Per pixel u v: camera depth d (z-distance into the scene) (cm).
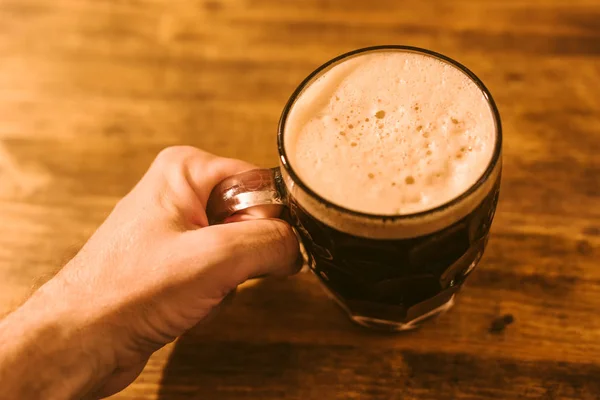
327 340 44
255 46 58
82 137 54
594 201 47
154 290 38
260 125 53
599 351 42
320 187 37
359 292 40
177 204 42
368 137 39
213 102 55
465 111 39
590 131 50
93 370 39
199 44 58
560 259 45
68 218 50
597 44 55
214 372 43
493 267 45
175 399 42
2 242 49
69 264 40
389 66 41
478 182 35
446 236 36
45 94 57
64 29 61
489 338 43
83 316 38
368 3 60
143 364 42
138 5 62
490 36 56
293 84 55
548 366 41
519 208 47
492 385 41
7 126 55
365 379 42
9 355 37
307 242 39
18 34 61
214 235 39
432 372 42
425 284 39
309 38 58
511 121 51
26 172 53
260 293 46
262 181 40
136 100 56
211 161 44
